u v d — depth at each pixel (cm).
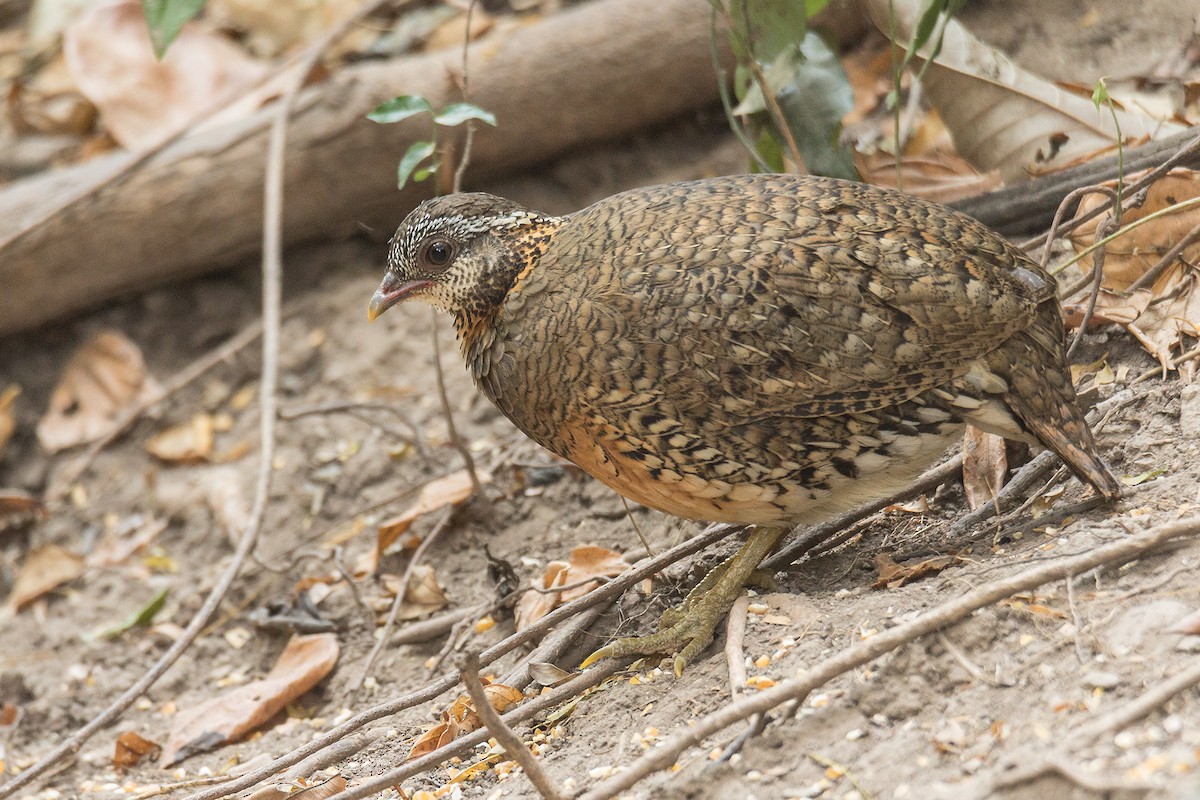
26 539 1232
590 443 750
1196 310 837
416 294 810
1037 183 962
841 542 822
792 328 694
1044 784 536
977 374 701
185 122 1343
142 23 1412
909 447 719
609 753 695
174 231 1277
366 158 1255
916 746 602
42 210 1274
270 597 1073
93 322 1334
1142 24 1090
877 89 1179
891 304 692
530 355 750
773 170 990
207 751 929
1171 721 548
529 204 1297
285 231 1304
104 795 891
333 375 1234
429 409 1167
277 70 1302
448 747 695
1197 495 703
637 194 782
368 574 1030
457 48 1291
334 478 1149
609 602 855
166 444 1241
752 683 685
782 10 891
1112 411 813
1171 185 867
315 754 763
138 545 1180
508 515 1030
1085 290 903
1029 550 712
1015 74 1003
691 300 703
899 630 627
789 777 612
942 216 731
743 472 721
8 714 1009
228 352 1273
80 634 1097
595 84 1252
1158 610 618
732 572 769
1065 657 617
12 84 1484
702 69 1252
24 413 1313
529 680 807
